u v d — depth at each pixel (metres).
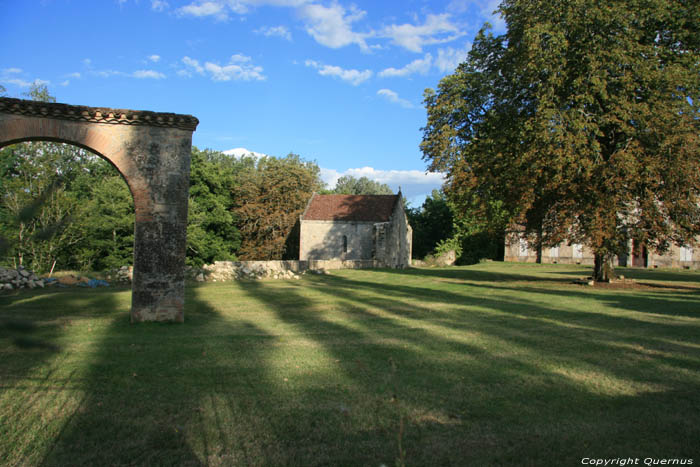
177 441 5.00
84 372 7.32
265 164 60.91
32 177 20.73
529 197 20.89
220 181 52.88
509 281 26.50
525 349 9.09
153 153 11.88
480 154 23.88
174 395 6.36
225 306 15.80
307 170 57.06
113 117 11.49
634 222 21.78
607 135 22.41
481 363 8.03
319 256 48.00
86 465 4.52
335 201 50.75
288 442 4.98
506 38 23.84
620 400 6.21
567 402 6.13
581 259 52.19
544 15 20.19
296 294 19.67
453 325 11.93
